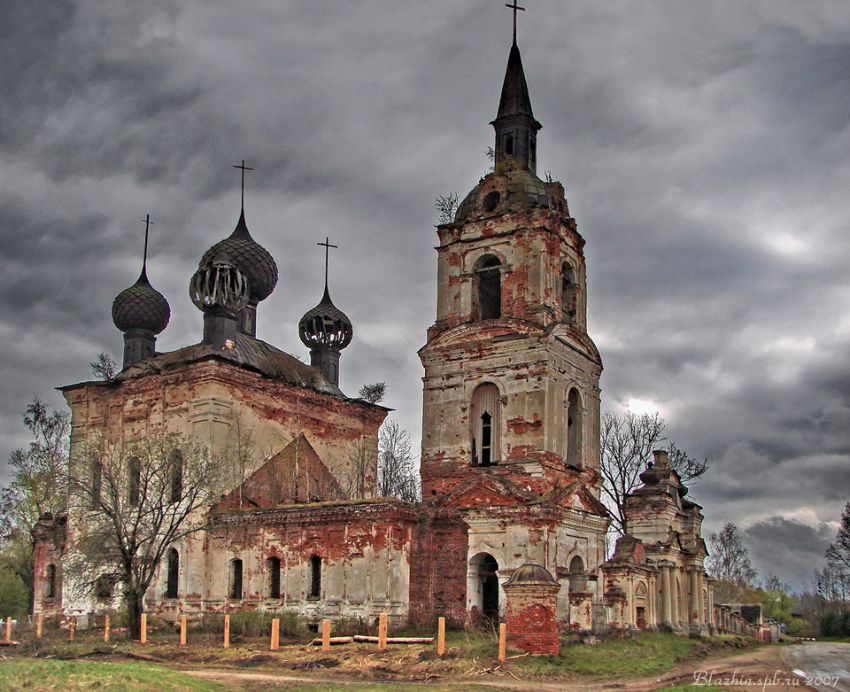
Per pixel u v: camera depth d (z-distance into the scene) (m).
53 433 67.38
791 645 52.53
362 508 40.94
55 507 60.41
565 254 46.59
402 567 40.50
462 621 40.09
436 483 44.28
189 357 50.81
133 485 49.31
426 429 45.19
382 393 63.00
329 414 55.41
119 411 52.06
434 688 25.30
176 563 47.16
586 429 46.03
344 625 39.56
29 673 23.70
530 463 41.84
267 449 50.75
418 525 41.59
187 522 46.44
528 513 39.50
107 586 44.81
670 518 48.53
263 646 35.16
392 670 28.77
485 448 44.50
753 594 95.62
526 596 31.09
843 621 72.31
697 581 49.94
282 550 43.34
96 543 41.66
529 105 49.66
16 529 65.00
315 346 60.94
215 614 44.38
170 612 46.22
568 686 26.69
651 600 44.59
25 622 54.34
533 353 42.94
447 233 47.03
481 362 44.34
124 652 34.50
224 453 47.56
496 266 45.62
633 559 43.44
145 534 45.09
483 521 40.59
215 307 50.97
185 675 25.86
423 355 46.00
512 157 48.12
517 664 29.17
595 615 41.50
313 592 42.12
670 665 32.81
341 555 41.38
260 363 53.03
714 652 41.66
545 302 43.91
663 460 51.16
